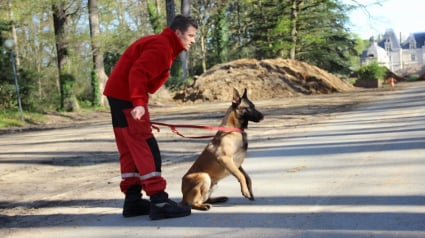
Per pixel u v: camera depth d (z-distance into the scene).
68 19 27.55
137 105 4.66
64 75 26.95
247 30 51.06
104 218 5.28
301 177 6.53
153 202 4.96
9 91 23.98
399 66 132.00
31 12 26.84
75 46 27.58
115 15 32.19
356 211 4.64
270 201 5.37
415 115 13.28
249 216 4.81
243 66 35.16
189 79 37.56
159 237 4.39
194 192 5.21
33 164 9.71
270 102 26.28
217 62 49.50
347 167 6.93
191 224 4.71
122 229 4.77
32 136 16.00
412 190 5.27
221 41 49.06
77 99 29.59
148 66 4.74
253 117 5.35
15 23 25.91
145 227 4.76
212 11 47.28
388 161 7.09
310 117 15.71
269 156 8.50
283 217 4.66
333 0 38.59
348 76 54.28
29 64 33.66
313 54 49.09
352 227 4.16
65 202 6.25
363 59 115.75
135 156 4.92
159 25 36.78
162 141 12.12
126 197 5.23
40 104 25.86
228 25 52.22
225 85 33.38
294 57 45.56
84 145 12.44
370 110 16.42
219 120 17.28
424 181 5.65
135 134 4.90
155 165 4.96
